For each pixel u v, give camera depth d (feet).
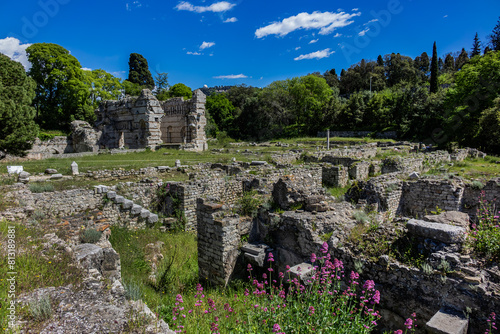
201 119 130.82
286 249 26.50
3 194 36.17
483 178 46.34
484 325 15.43
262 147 141.59
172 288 27.27
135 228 40.60
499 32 213.05
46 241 23.57
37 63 152.87
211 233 27.55
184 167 68.39
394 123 211.41
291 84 270.46
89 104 180.86
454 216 24.07
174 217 44.42
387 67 313.32
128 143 129.80
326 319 15.65
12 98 79.97
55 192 37.55
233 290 25.63
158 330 14.20
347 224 24.80
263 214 29.19
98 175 56.95
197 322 18.98
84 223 34.45
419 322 17.74
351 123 227.40
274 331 13.83
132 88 240.53
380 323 19.36
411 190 43.73
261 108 237.45
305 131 242.58
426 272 17.57
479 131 127.34
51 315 14.49
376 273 19.75
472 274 16.39
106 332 13.52
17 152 78.84
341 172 63.31
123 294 17.34
